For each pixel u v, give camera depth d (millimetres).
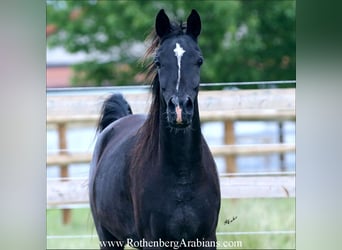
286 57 26375
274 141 21781
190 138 8867
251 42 25344
